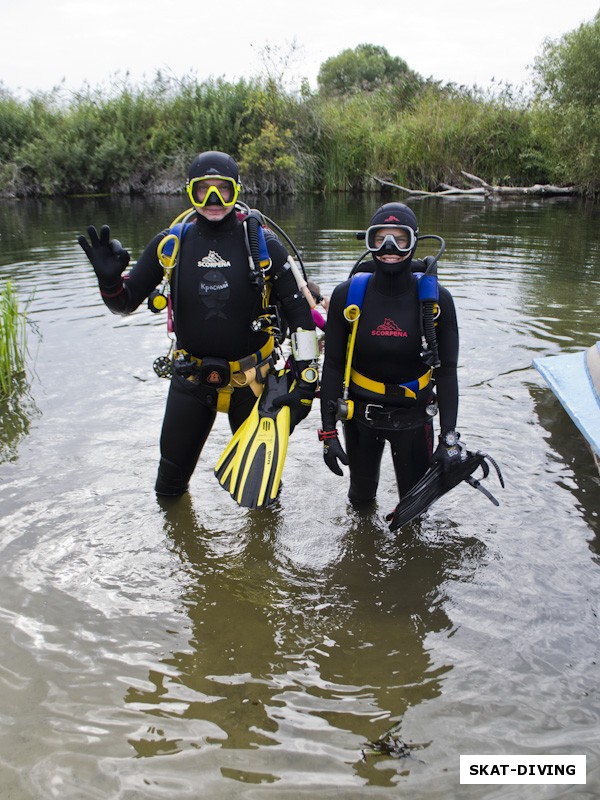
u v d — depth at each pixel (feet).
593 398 12.92
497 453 12.91
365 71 153.48
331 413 10.35
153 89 70.64
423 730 7.02
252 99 66.59
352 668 7.91
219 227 10.34
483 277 26.50
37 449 13.02
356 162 65.26
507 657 8.02
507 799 6.25
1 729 6.95
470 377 16.56
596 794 6.31
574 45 56.90
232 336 10.48
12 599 8.92
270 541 10.43
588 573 9.54
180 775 6.48
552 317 21.15
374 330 9.96
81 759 6.63
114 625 8.54
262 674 7.80
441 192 61.77
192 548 10.21
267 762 6.63
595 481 11.99
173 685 7.60
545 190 59.72
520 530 10.61
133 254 31.17
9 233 39.60
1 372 15.70
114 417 14.39
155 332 19.92
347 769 6.57
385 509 11.34
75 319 21.13
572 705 7.30
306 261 28.58
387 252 9.42
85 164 67.41
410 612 8.87
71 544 10.17
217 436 13.82
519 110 63.98
